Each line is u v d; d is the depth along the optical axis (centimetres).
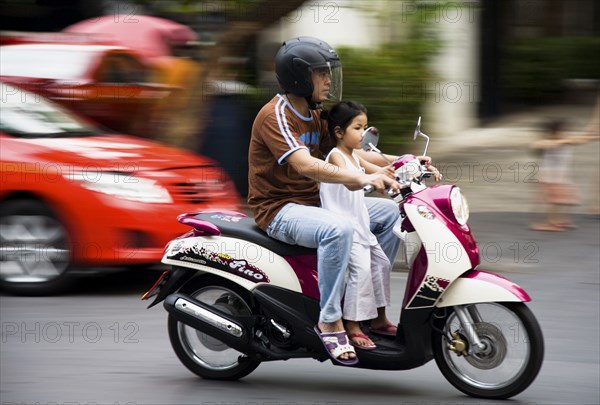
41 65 2025
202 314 1038
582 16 3756
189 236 1070
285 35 2467
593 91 3500
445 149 2727
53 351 1177
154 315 1345
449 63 2867
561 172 1866
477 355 981
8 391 1027
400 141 2288
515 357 986
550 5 3556
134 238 1436
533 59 3431
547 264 1633
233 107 2064
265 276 1022
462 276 976
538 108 3456
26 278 1452
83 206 1427
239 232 1042
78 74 2011
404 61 2331
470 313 990
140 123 2047
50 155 1455
